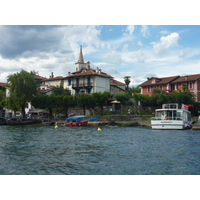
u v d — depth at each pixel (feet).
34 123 173.06
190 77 215.92
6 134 99.66
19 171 41.50
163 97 178.91
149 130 117.19
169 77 239.09
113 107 186.29
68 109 195.00
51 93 222.28
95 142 74.13
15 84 174.29
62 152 57.57
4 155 53.98
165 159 49.24
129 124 146.92
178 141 74.33
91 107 188.14
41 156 52.90
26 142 74.69
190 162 46.68
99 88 220.23
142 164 45.47
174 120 114.73
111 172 40.75
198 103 184.75
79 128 135.64
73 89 228.63
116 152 57.11
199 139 78.59
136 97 187.52
